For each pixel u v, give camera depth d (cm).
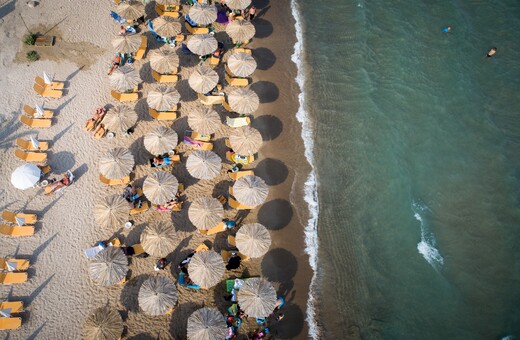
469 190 1956
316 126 2114
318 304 1653
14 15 2311
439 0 2655
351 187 1948
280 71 2286
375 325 1619
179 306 1581
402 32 2495
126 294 1591
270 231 1802
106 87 2106
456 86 2283
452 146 2086
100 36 2273
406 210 1894
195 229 1756
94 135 1942
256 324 1573
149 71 2173
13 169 1836
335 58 2369
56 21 2309
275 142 2047
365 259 1764
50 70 2136
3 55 2159
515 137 2125
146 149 1897
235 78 2198
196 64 2222
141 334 1515
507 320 1634
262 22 2478
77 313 1538
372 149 2058
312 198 1906
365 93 2239
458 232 1844
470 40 2472
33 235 1688
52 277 1603
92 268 1512
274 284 1680
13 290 1563
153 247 1566
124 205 1656
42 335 1485
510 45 2462
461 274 1738
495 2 2653
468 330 1614
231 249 1722
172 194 1714
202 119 1883
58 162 1872
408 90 2261
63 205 1769
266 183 1923
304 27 2484
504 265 1761
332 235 1817
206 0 2423
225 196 1856
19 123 1962
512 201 1927
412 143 2088
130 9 2198
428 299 1680
